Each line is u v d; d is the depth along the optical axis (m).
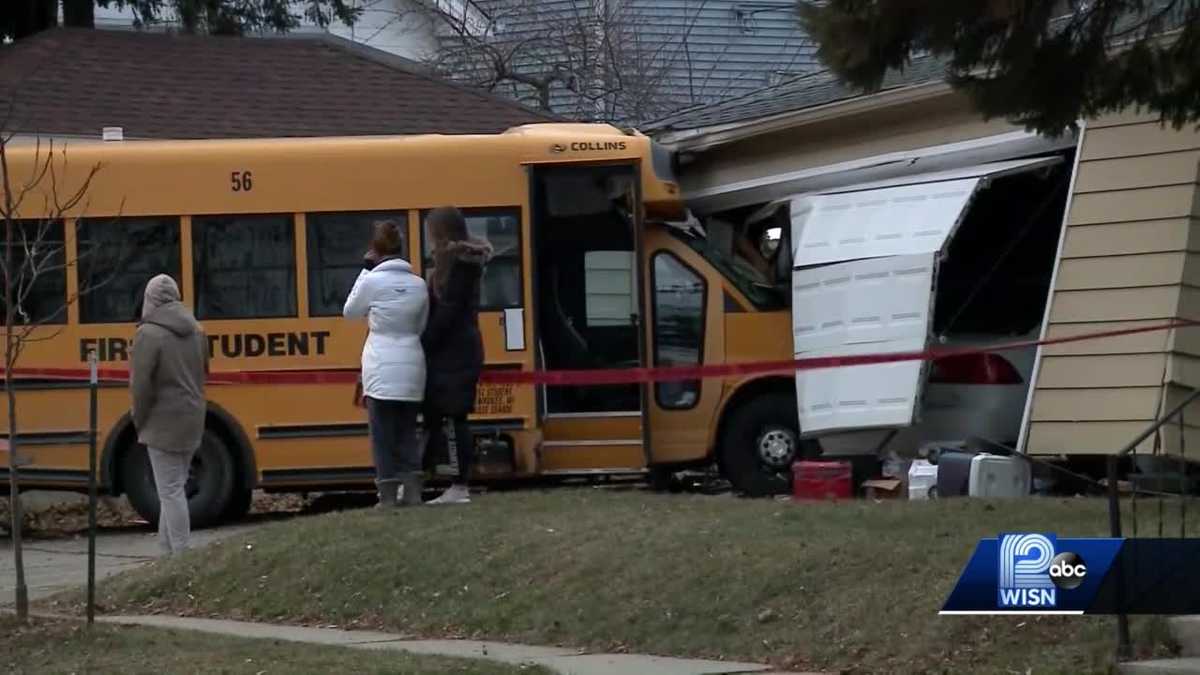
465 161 16.34
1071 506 11.66
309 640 10.09
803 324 15.88
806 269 15.95
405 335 13.05
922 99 16.05
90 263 15.96
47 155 15.61
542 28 33.34
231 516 16.70
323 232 16.27
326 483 16.03
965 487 14.03
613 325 16.58
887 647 8.79
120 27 33.22
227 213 16.23
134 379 12.98
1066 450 14.15
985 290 16.36
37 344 16.03
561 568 10.78
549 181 16.56
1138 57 11.41
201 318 16.16
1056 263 14.75
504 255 16.30
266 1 29.59
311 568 11.44
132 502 16.06
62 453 16.02
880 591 9.42
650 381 15.86
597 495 13.48
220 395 16.03
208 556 12.07
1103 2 11.24
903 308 15.28
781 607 9.61
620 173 16.52
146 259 16.20
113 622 10.77
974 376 15.62
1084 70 11.30
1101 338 14.09
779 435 16.44
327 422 16.02
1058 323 14.57
